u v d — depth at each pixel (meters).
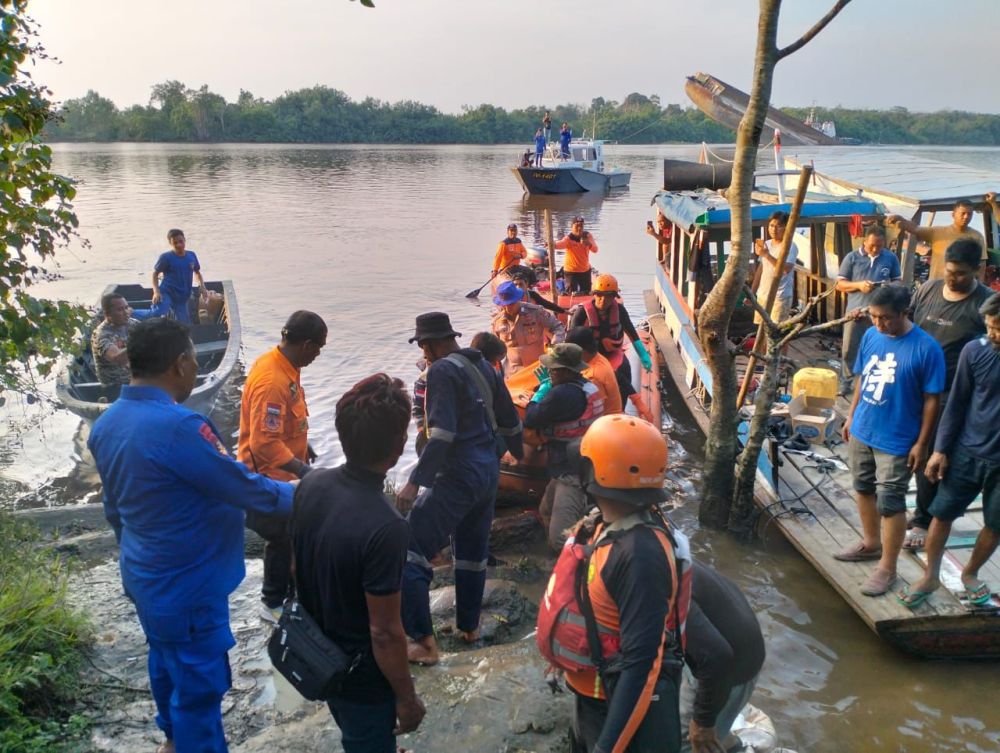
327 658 2.49
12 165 4.66
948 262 5.44
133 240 22.61
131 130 128.12
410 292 16.06
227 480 2.86
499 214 30.59
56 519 6.08
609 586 2.33
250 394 4.40
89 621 4.42
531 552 6.15
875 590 4.80
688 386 9.09
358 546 2.42
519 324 7.85
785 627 5.12
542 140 40.72
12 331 4.85
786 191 10.41
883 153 15.82
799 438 7.01
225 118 127.50
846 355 7.88
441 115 135.62
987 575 4.87
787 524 5.81
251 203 34.06
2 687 3.51
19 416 8.99
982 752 4.03
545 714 3.58
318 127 129.50
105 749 3.52
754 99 5.40
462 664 4.10
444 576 5.55
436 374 4.29
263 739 3.47
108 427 2.88
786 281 8.45
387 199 36.59
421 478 4.15
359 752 2.69
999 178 10.79
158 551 2.85
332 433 8.63
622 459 2.31
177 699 2.99
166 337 2.88
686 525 6.49
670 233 11.77
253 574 5.38
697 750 2.74
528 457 6.57
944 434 4.36
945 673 4.64
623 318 7.63
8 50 4.45
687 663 2.69
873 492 5.05
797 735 4.13
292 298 15.41
